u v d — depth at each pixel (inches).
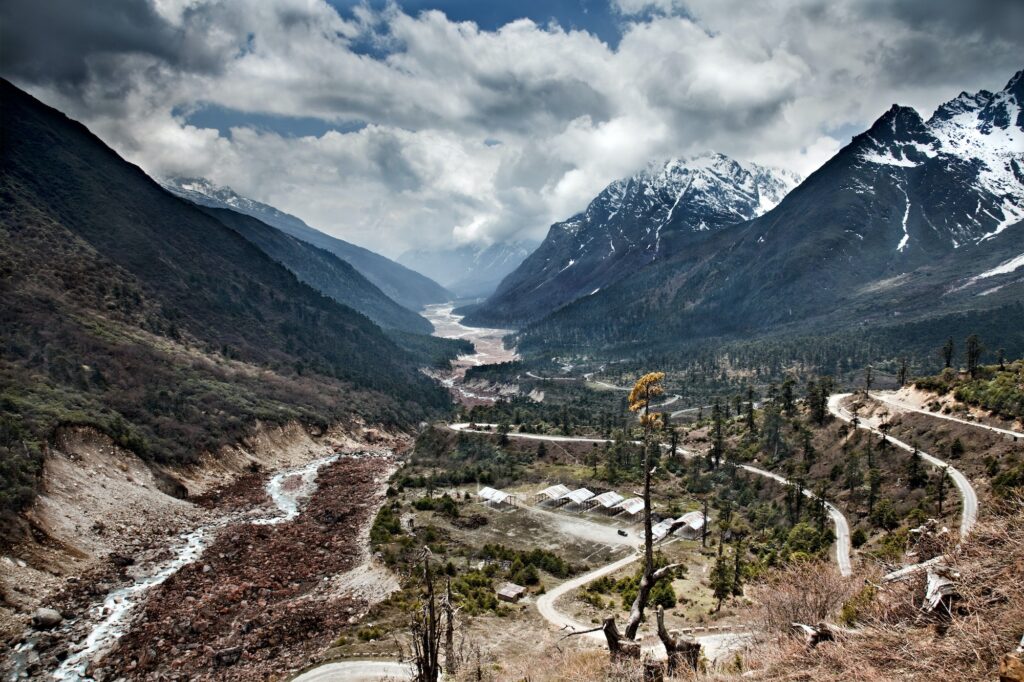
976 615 553.6
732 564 2760.8
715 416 5285.4
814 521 3112.7
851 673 591.2
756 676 711.1
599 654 1440.7
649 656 928.9
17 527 2632.9
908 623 679.7
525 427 5743.1
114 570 2746.1
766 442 4507.9
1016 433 3129.9
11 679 1963.6
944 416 3639.3
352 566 2972.4
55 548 2694.4
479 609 2415.1
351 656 2010.3
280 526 3511.3
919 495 2970.0
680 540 3427.7
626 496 4195.4
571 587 2741.1
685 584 2662.4
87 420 3644.2
